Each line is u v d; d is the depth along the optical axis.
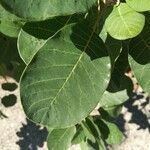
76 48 0.29
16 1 0.23
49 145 0.46
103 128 0.48
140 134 0.84
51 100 0.28
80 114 0.29
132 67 0.32
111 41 0.31
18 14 0.23
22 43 0.31
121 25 0.27
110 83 0.38
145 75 0.32
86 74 0.29
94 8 0.30
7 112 0.85
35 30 0.30
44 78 0.28
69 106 0.29
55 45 0.28
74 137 0.46
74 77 0.29
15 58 0.43
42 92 0.28
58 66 0.28
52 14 0.24
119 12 0.28
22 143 0.84
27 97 0.28
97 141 0.46
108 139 0.48
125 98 0.42
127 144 0.84
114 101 0.42
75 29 0.29
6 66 0.49
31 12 0.24
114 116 0.49
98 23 0.30
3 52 0.42
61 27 0.30
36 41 0.31
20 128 0.84
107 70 0.29
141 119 0.84
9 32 0.34
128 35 0.27
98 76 0.29
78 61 0.29
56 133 0.46
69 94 0.29
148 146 0.84
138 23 0.27
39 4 0.24
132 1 0.28
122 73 0.37
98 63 0.29
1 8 0.26
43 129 0.84
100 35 0.30
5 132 0.85
